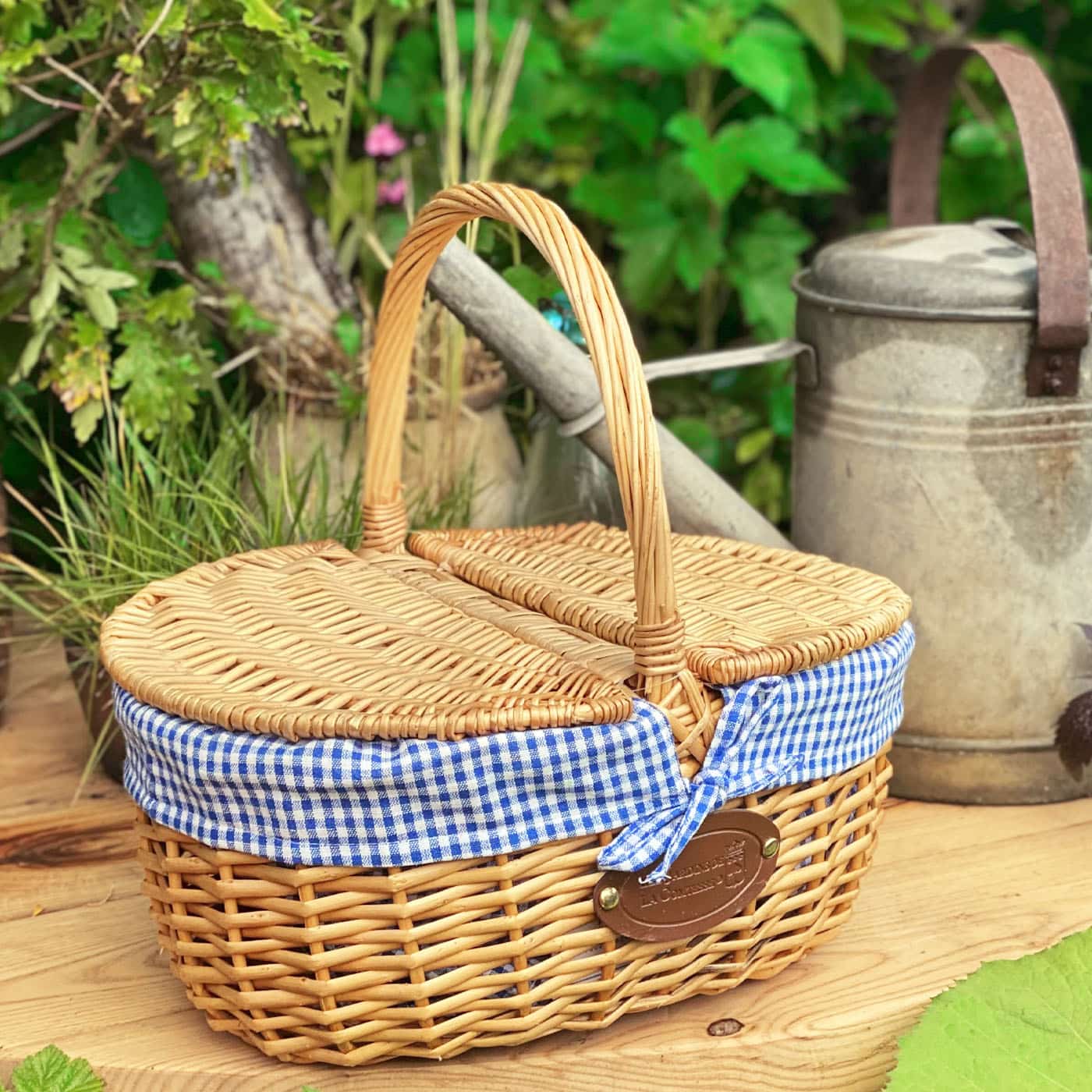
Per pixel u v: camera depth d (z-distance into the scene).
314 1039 1.55
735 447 2.58
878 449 1.79
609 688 1.54
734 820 1.56
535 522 1.99
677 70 2.46
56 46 1.87
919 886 1.75
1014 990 1.60
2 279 1.99
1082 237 1.73
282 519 1.89
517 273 1.90
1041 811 1.83
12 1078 1.60
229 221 2.01
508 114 2.38
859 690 1.59
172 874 1.56
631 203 2.49
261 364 2.03
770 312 2.47
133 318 1.97
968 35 2.93
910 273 1.77
